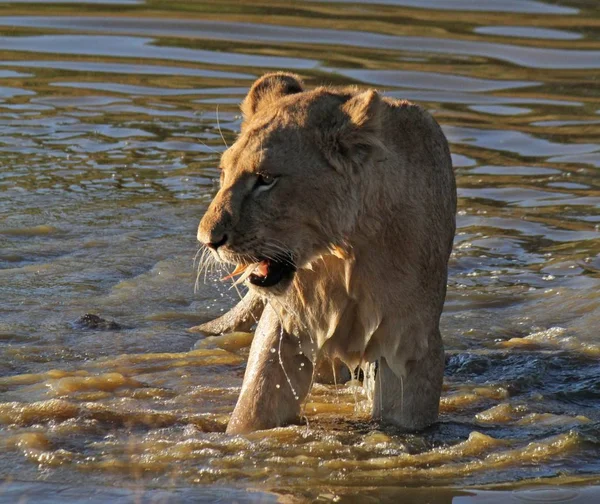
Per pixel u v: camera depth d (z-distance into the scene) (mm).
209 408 10672
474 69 22344
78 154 18281
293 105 9328
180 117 19859
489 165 17938
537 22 25766
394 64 22438
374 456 9516
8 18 25578
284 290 9297
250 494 8633
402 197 9617
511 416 10656
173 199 16750
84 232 15492
